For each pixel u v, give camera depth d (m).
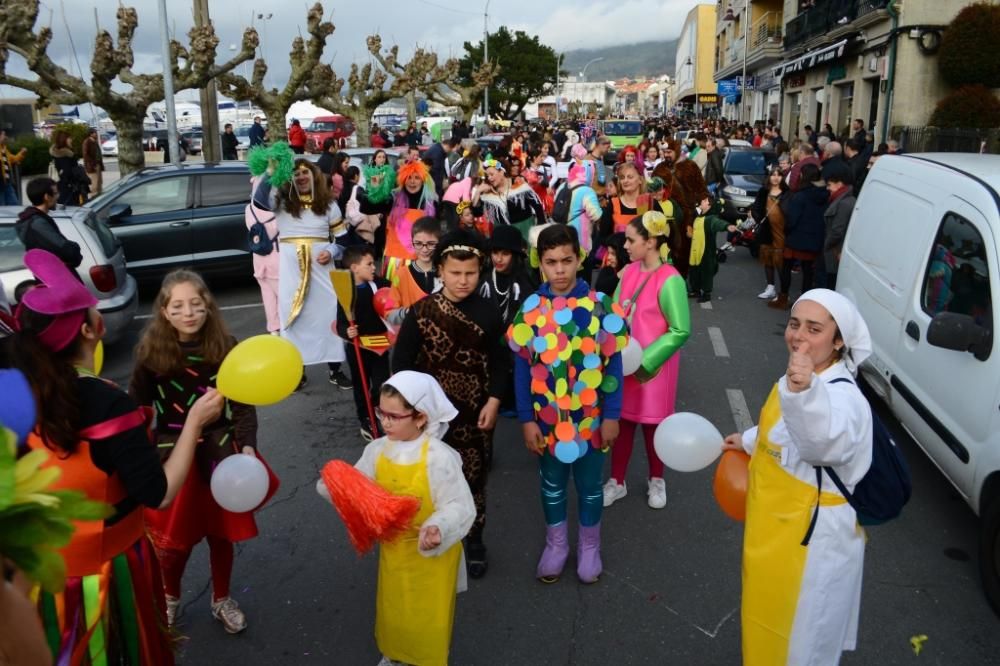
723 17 51.53
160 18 15.01
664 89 144.75
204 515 3.34
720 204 9.83
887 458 2.52
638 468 5.32
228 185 10.55
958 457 4.02
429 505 2.92
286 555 4.29
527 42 63.56
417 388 2.90
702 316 9.31
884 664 3.33
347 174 10.80
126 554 2.40
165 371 3.12
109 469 2.29
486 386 3.66
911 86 20.05
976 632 3.54
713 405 6.40
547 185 11.82
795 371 2.24
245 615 3.74
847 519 2.47
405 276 5.07
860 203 6.61
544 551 3.94
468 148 11.95
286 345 2.95
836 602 2.50
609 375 3.52
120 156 15.69
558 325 3.39
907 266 5.15
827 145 11.09
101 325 2.40
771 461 2.55
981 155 5.64
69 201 15.96
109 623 2.33
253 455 3.28
